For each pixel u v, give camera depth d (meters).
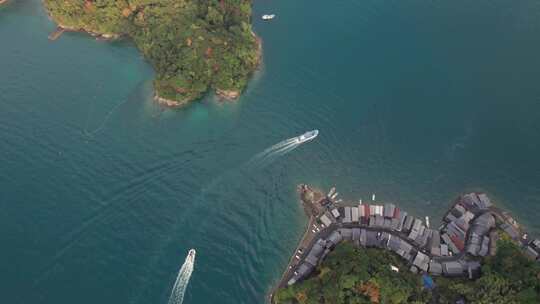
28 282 178.38
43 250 186.25
